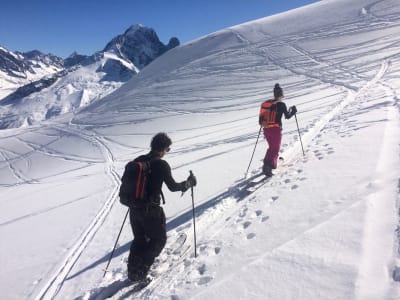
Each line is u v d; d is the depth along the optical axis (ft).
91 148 122.62
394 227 11.10
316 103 68.90
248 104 113.91
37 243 23.38
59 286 15.81
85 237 22.21
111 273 15.51
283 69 146.61
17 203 45.21
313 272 10.03
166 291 12.15
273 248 12.21
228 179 26.22
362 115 34.14
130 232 20.85
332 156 21.65
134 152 96.53
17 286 16.83
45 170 113.60
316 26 197.98
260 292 9.96
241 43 213.25
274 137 23.26
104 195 35.76
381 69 101.91
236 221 16.78
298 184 18.52
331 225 12.36
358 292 8.68
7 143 176.86
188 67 203.72
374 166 17.07
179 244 16.02
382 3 200.54
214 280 11.62
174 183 13.44
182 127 107.76
